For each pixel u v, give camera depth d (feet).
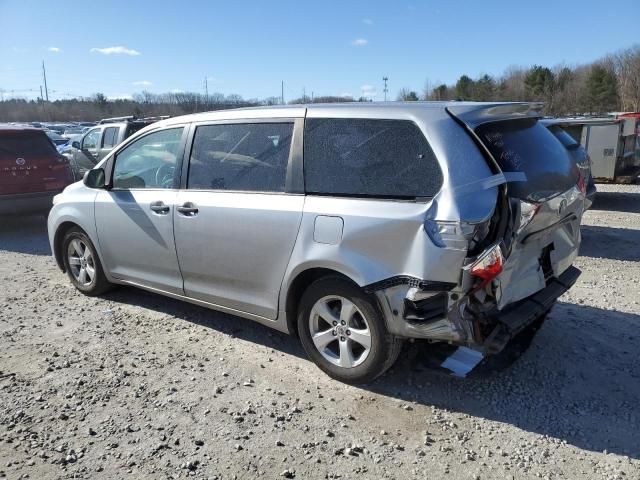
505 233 10.70
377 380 12.89
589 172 26.12
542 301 12.03
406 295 11.02
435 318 10.93
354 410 11.70
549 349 14.53
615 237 29.12
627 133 38.19
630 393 12.36
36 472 9.73
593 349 14.52
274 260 13.05
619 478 9.59
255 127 13.83
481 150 10.93
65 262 19.40
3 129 30.53
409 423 11.24
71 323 16.57
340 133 12.37
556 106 216.33
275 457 10.17
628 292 19.34
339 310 12.62
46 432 10.92
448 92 241.55
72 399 12.14
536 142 12.39
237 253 13.73
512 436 10.80
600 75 211.82
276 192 13.10
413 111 11.60
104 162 17.40
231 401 12.04
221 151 14.40
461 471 9.79
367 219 11.39
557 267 12.94
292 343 14.97
